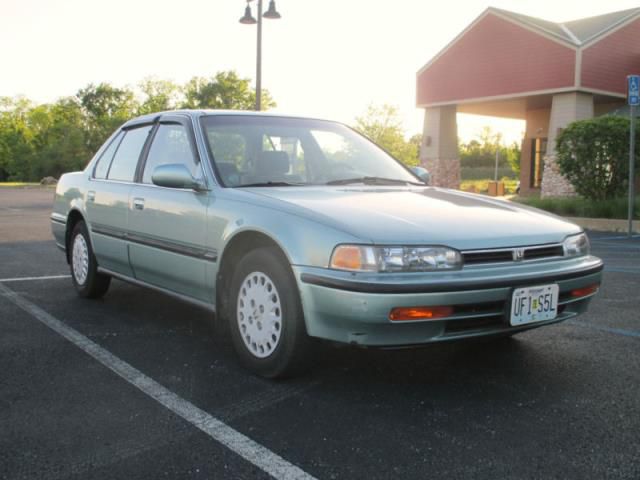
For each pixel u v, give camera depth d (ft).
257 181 13.39
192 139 14.11
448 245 10.36
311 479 7.88
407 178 15.40
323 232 10.50
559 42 65.26
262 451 8.65
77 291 18.48
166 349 13.47
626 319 16.37
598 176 46.96
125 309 17.15
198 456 8.51
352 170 14.94
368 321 9.87
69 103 247.09
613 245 33.45
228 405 10.32
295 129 15.33
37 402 10.41
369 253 10.02
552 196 66.74
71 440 8.98
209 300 13.05
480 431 9.34
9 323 15.56
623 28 68.08
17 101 272.31
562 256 11.62
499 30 70.90
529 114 84.12
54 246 31.01
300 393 10.88
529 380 11.62
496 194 94.12
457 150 81.87
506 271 10.68
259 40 52.24
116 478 7.90
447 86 77.46
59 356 12.94
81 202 17.72
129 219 15.30
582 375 11.92
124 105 242.78
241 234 11.91
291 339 10.87
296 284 10.71
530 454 8.58
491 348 13.66
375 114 135.03
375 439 9.04
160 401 10.48
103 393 10.84
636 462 8.36
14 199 80.38
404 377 11.75
